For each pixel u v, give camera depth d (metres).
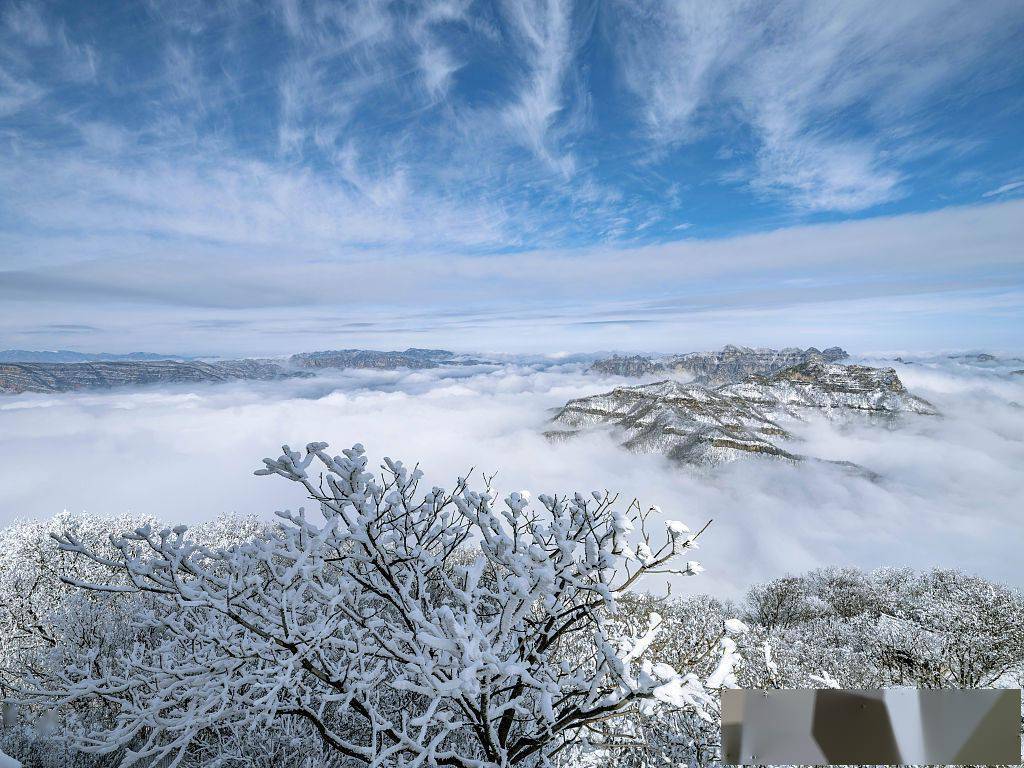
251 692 4.58
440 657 4.00
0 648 12.07
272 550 4.15
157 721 4.05
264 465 4.14
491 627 4.32
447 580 4.38
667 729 6.14
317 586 4.26
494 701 5.36
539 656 4.64
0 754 4.08
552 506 4.77
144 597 8.19
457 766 4.59
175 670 4.10
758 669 8.33
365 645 4.77
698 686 3.59
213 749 6.51
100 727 6.38
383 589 4.85
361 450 4.41
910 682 18.25
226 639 4.26
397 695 6.38
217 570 4.35
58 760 6.34
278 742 6.79
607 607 3.92
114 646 8.08
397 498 4.58
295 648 4.28
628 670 3.87
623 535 3.99
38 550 14.49
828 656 16.06
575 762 5.68
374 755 4.17
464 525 5.21
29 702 4.01
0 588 13.13
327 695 4.32
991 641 18.19
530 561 4.09
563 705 4.94
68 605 9.76
